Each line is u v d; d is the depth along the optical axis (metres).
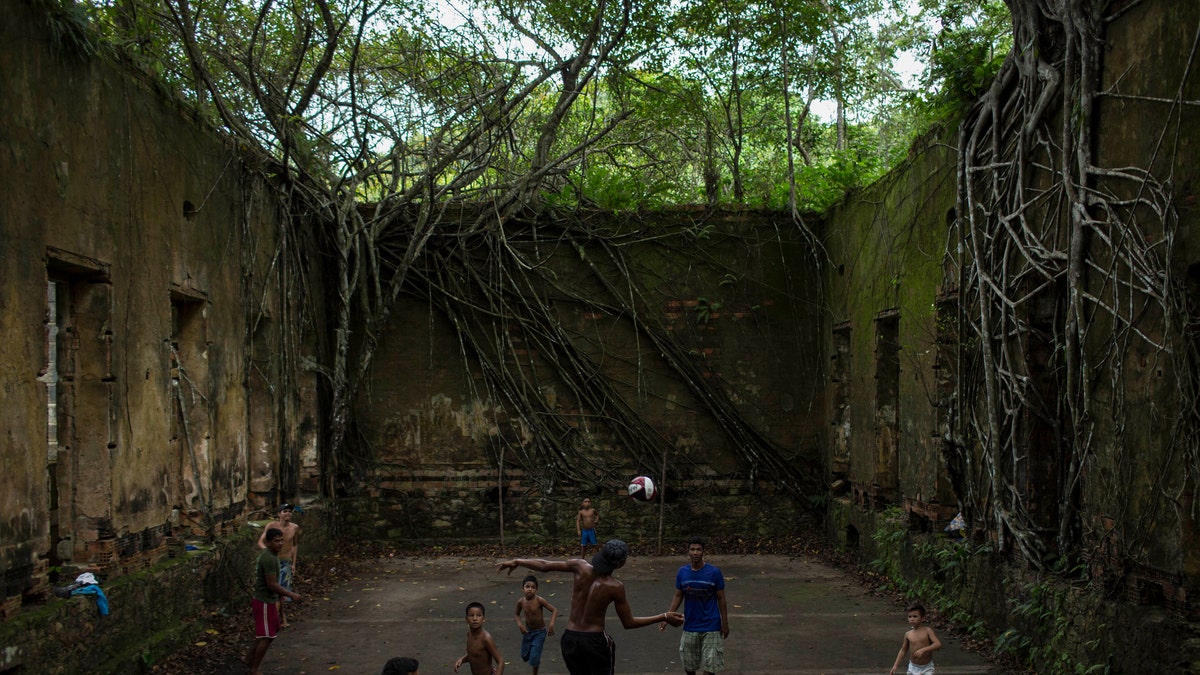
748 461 13.61
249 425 10.12
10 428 5.47
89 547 6.61
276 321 11.03
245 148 9.85
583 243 13.73
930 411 9.28
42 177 5.84
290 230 11.51
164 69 8.38
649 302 13.71
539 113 15.49
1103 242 6.29
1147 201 5.73
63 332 6.66
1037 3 7.07
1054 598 6.64
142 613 6.90
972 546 8.23
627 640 8.15
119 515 6.87
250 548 9.38
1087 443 6.46
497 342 13.48
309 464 12.52
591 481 13.48
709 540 13.42
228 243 9.41
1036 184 7.21
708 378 13.65
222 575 8.57
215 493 8.91
